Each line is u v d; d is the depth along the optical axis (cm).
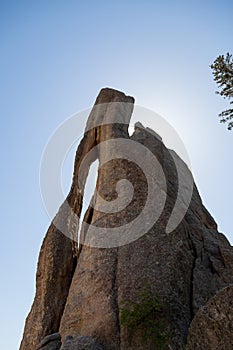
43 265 2420
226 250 2277
